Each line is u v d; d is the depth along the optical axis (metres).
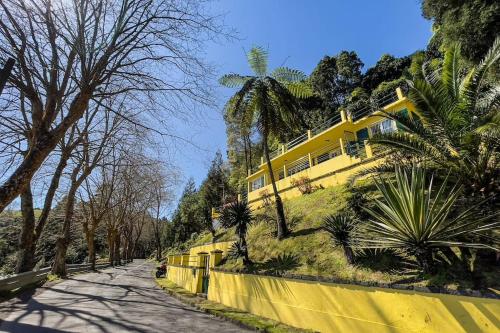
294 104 15.72
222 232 20.67
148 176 21.52
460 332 4.73
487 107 8.51
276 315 8.48
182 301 13.03
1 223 27.66
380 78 36.81
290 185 20.11
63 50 10.63
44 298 11.93
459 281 5.28
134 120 12.59
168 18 10.61
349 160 15.73
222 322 8.71
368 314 6.08
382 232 6.35
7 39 9.32
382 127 19.59
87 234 31.52
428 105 8.45
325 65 41.50
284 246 11.07
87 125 17.09
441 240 5.73
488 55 8.60
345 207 11.20
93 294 13.79
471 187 7.54
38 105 10.71
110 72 10.55
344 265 7.75
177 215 60.53
